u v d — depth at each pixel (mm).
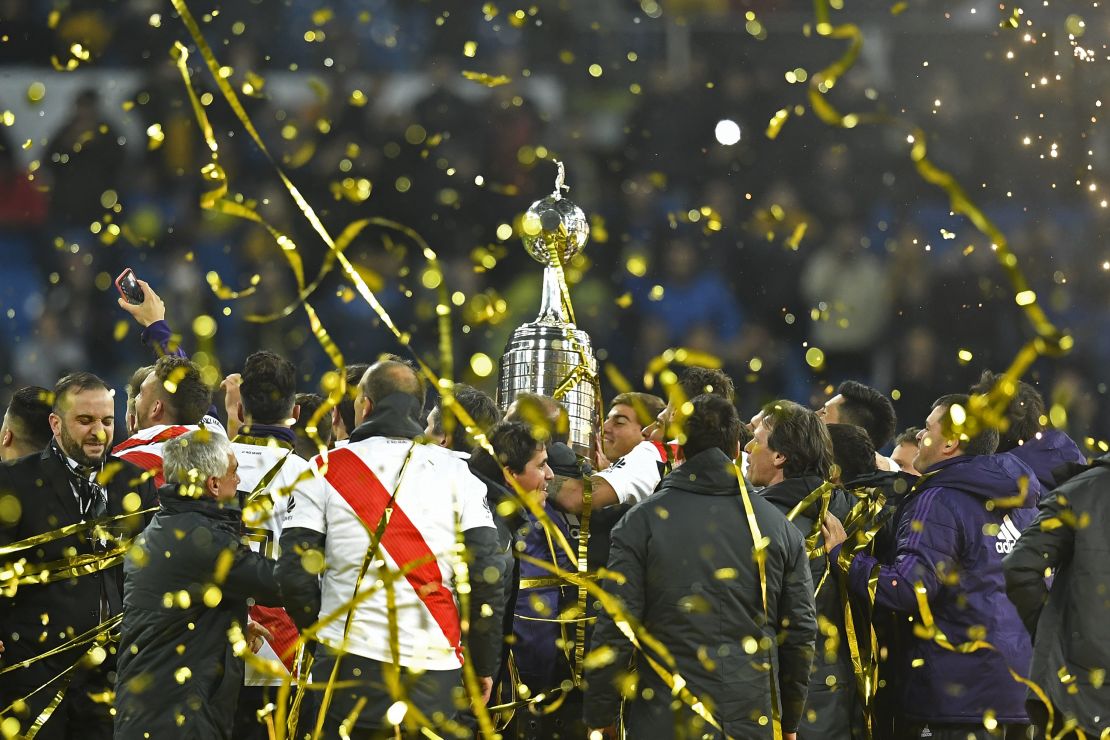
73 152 32781
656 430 15969
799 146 34375
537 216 16484
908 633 14344
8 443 15484
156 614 13023
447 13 35125
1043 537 13133
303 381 31062
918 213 33594
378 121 33469
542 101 34906
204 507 13297
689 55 35281
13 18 33812
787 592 13086
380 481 12859
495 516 13898
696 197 34000
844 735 13992
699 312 32469
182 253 32250
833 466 14469
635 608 12867
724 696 12664
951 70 34406
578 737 14727
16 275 32281
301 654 13031
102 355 31766
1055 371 31047
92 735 14312
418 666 12516
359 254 32469
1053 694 13031
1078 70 33656
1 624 14070
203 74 33781
